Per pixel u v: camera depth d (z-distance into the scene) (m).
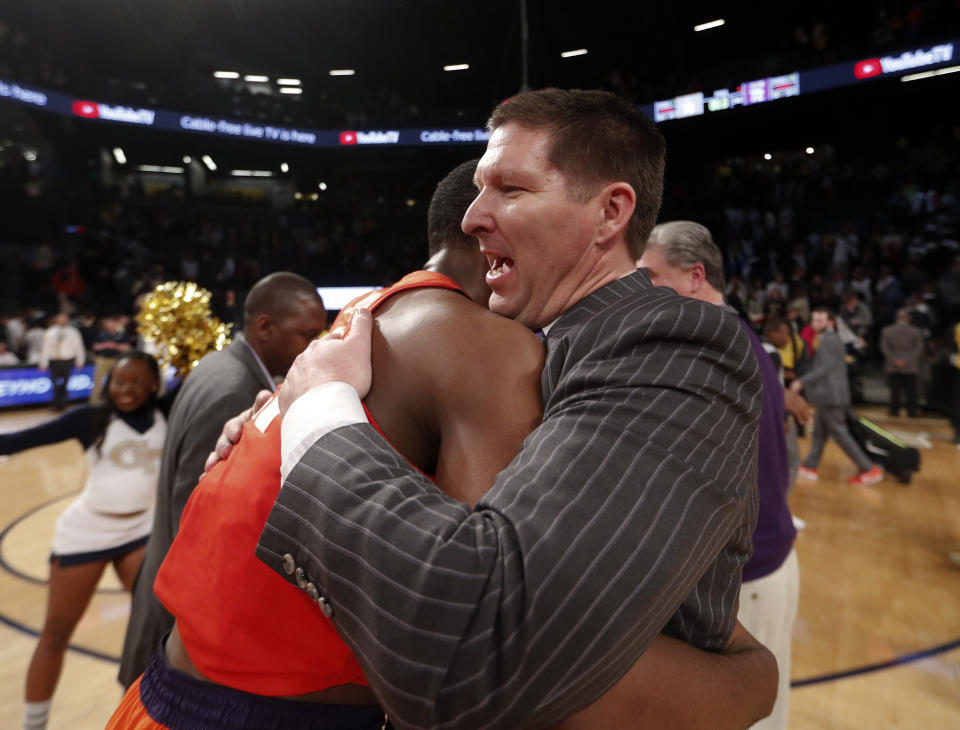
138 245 15.63
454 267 0.95
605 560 0.49
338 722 0.69
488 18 15.80
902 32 12.45
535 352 0.68
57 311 12.83
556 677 0.48
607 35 16.14
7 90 13.46
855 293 10.58
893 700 2.45
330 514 0.54
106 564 2.18
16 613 3.23
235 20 16.77
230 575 0.69
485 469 0.61
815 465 5.80
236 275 15.48
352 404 0.62
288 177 19.16
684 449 0.55
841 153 15.53
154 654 0.85
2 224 14.27
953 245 11.84
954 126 14.12
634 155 0.76
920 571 3.71
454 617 0.48
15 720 2.35
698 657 0.66
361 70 18.31
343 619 0.53
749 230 14.97
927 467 6.18
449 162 18.75
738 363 0.63
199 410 1.51
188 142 17.30
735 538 0.70
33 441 2.06
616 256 0.78
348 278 17.20
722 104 14.63
